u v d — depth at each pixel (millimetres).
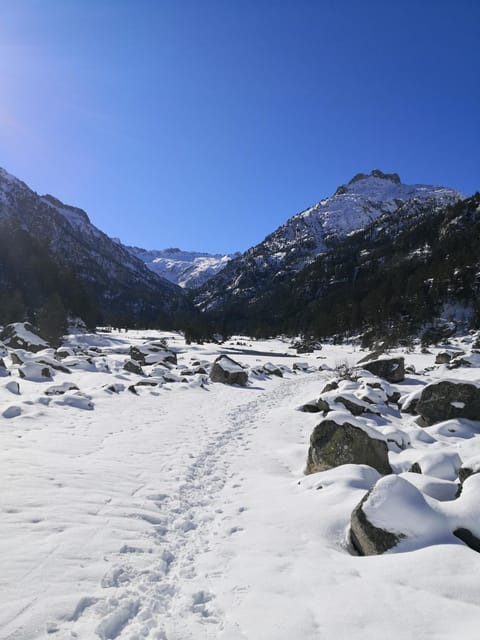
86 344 54062
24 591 3279
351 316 95750
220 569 4004
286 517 5355
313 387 22625
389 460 8062
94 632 2920
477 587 3346
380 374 24219
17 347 32281
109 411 12125
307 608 3238
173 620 3160
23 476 5977
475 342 55500
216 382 22344
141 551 4238
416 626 2922
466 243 108688
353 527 4652
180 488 6395
